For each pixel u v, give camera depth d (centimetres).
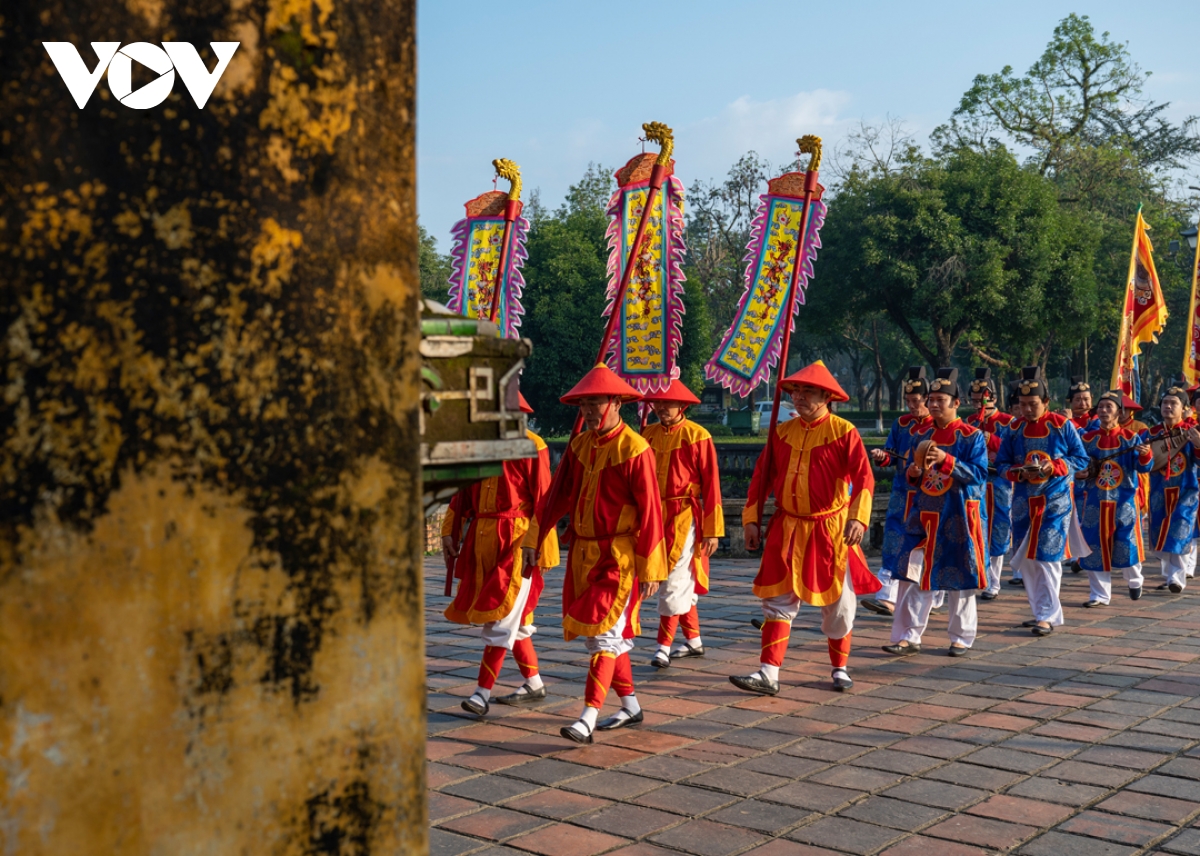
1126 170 4028
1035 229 3034
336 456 153
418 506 163
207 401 140
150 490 136
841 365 7438
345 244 154
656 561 552
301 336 149
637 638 829
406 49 161
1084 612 945
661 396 746
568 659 750
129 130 133
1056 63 3747
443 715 601
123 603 134
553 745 541
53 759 129
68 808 130
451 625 881
